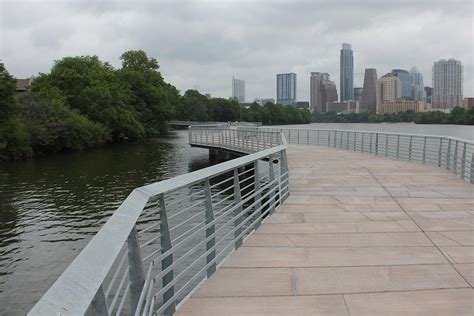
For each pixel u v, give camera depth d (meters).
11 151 43.44
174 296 3.95
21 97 51.69
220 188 25.25
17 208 22.50
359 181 13.13
